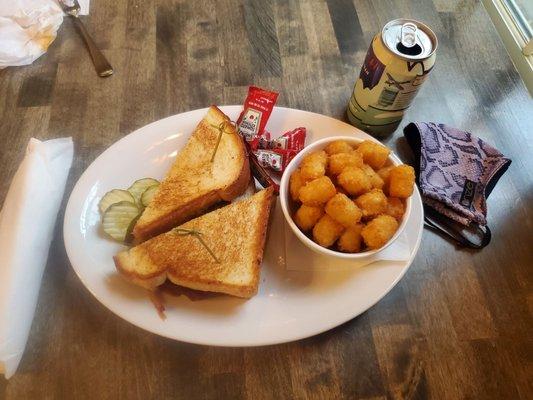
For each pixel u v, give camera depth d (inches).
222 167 17.7
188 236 16.2
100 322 16.0
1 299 14.8
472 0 25.6
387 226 14.4
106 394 15.1
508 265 18.1
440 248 18.2
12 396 14.9
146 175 17.9
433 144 19.4
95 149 20.0
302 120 19.0
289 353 16.0
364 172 15.3
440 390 15.7
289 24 24.3
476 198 18.8
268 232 17.0
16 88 21.4
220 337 14.5
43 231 16.6
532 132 21.6
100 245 16.1
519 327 16.9
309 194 14.6
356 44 23.9
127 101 21.4
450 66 23.3
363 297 15.3
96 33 23.3
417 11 25.3
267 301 15.4
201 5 24.6
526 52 22.9
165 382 15.4
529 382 16.0
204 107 21.5
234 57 23.0
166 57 22.8
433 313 16.9
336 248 15.6
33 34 22.4
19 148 19.9
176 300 15.3
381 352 16.2
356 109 19.6
